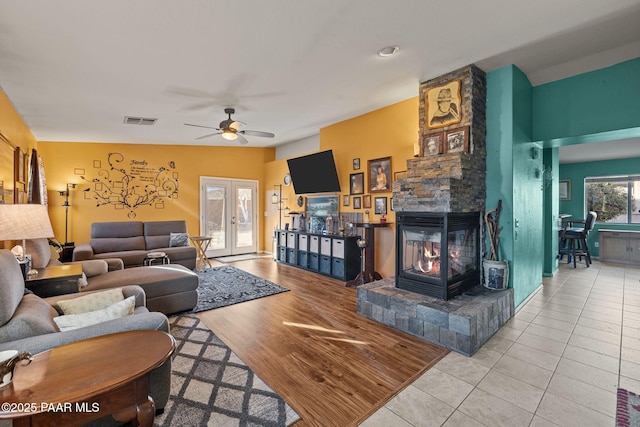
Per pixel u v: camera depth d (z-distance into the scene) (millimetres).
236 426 1704
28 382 1178
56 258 5695
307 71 3127
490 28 2516
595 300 3873
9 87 3094
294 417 1784
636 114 3152
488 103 3502
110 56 2578
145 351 1438
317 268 5469
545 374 2232
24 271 2574
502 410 1845
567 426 1705
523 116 3590
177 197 6840
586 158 6949
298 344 2721
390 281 3727
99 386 1163
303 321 3258
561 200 7707
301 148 6898
